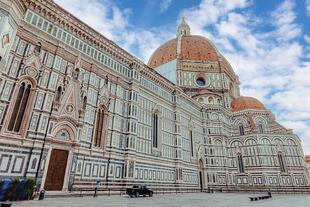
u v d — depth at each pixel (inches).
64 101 1185.4
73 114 1213.7
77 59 1314.0
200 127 2536.9
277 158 2373.3
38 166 1004.6
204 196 1472.7
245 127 2770.7
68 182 1112.2
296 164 2356.1
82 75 1331.2
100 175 1286.9
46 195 949.2
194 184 2114.9
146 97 1840.6
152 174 1665.8
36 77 1090.7
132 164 1485.0
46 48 1173.7
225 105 2933.1
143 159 1617.9
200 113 2628.0
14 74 1009.5
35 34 1135.6
